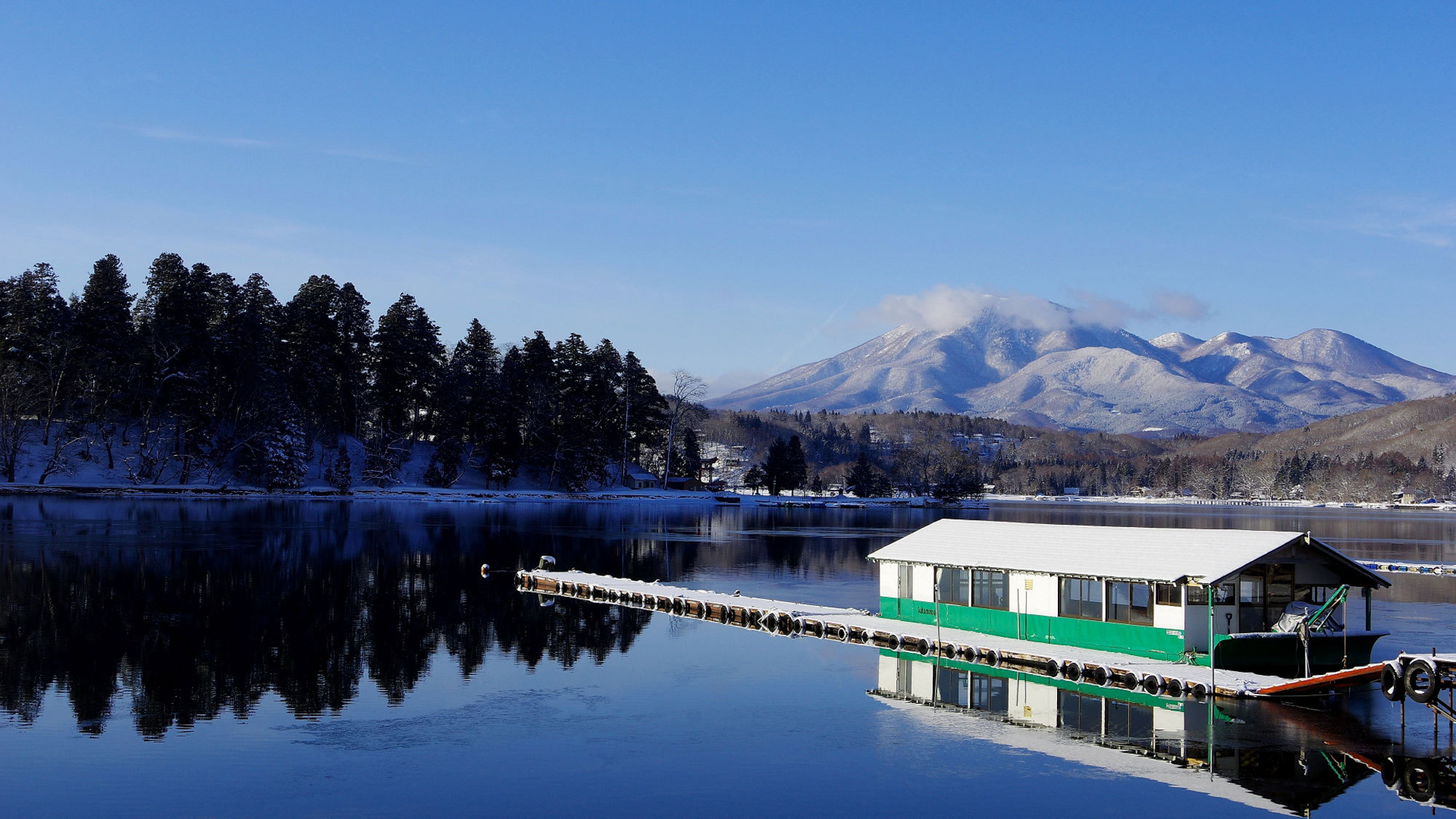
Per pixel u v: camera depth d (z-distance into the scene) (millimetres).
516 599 52125
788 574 67062
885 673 34969
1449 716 27438
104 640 37812
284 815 21047
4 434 115812
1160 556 34812
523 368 161125
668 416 197625
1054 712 29828
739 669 35500
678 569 69000
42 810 21078
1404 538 125250
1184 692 31203
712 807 21953
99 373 119125
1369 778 24281
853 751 25969
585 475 159000
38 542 67750
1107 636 35469
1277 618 34094
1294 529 143500
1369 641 33750
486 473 152375
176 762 24281
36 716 27844
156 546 67875
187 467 124062
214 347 129000
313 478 135875
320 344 142750
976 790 23250
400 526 95062
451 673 34281
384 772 23828
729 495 178875
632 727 28078
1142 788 23312
